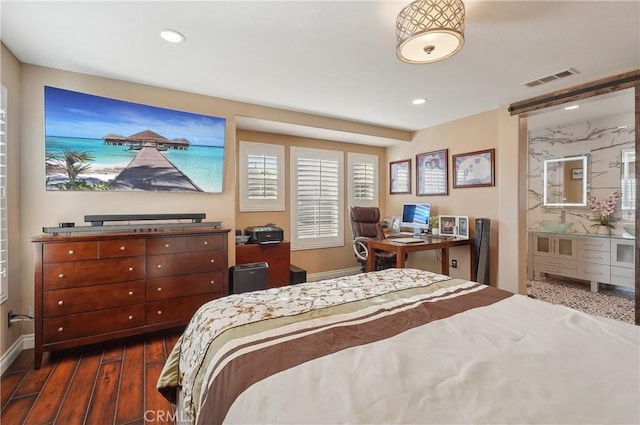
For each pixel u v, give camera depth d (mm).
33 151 2500
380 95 3238
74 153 2564
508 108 3502
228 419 804
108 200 2785
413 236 4242
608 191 4203
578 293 4090
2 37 2092
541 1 1723
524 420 729
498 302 1565
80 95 2557
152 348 2555
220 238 2889
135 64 2514
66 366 2264
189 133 3074
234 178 3420
